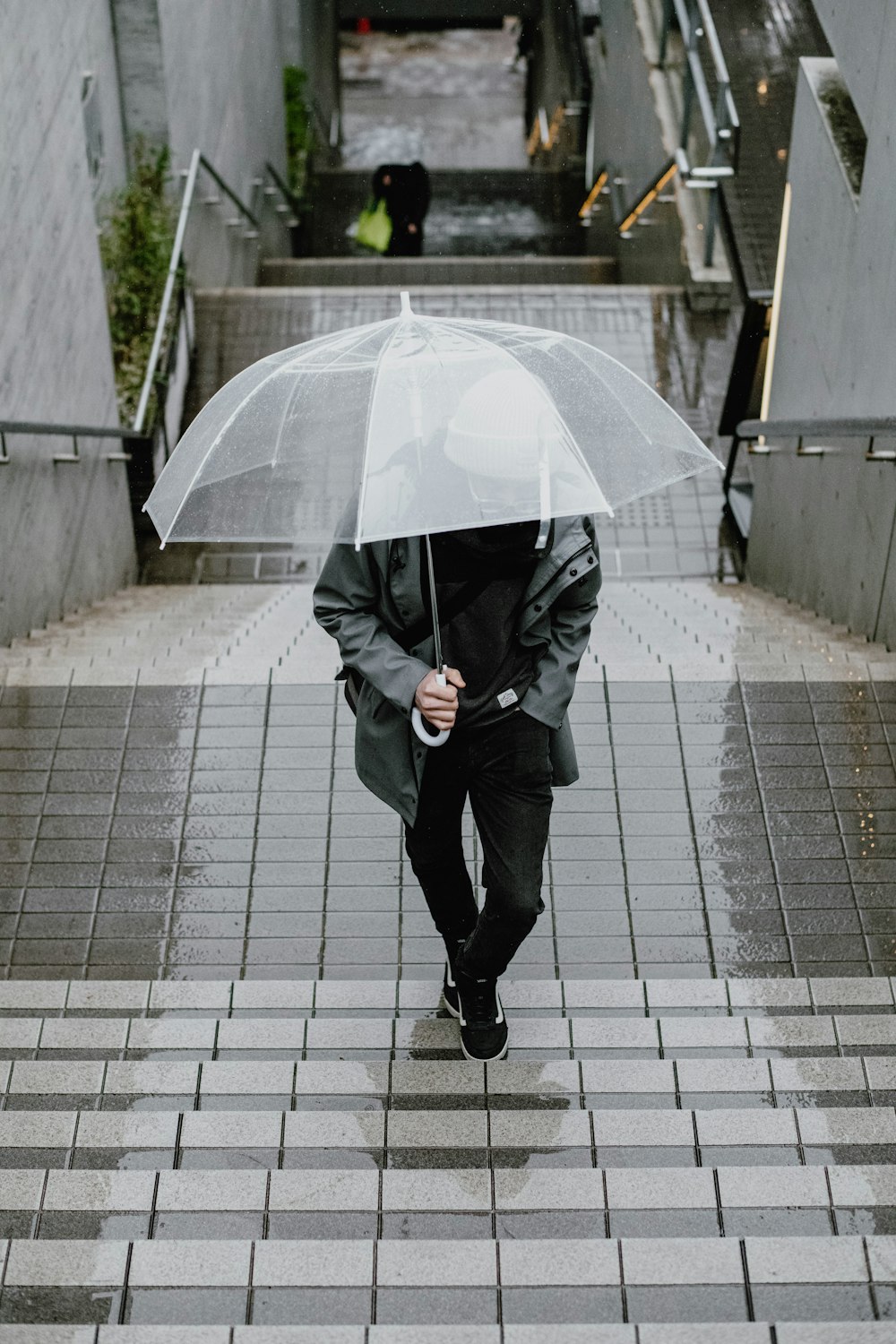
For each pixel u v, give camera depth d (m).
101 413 8.16
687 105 11.09
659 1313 2.58
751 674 5.07
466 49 24.62
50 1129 3.19
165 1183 2.94
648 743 4.80
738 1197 2.91
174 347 9.98
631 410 2.84
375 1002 3.79
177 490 2.78
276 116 16.05
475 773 2.88
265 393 2.79
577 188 17.73
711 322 11.42
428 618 2.76
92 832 4.51
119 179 10.62
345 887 4.32
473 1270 2.64
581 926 4.15
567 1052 3.57
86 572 7.84
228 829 4.52
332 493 2.63
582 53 17.33
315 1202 2.93
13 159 6.31
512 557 2.66
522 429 2.56
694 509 9.61
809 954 4.07
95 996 3.83
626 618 6.91
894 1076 3.40
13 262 6.32
